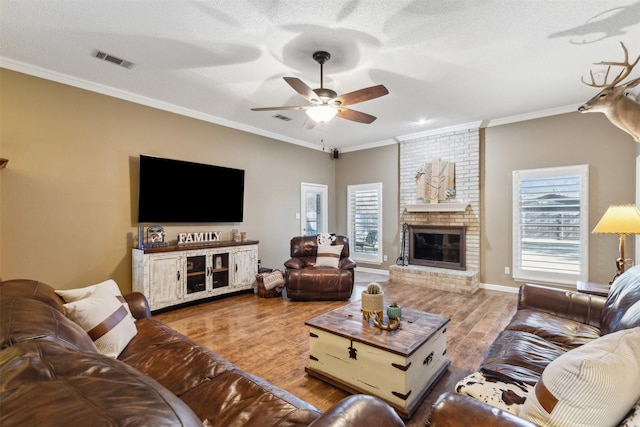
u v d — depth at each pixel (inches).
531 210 183.9
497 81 137.6
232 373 60.2
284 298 180.2
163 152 167.0
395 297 179.0
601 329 82.1
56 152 132.3
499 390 49.6
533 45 108.1
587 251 166.4
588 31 99.8
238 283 183.3
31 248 126.3
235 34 102.7
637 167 150.1
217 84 142.3
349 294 175.2
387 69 126.1
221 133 194.7
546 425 38.0
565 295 95.2
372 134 230.4
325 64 122.0
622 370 34.8
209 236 187.0
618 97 105.6
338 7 89.1
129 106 154.3
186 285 159.6
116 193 150.3
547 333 78.3
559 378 37.4
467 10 90.1
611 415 34.9
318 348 91.0
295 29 99.8
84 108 139.8
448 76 132.3
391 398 75.5
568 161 172.2
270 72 129.6
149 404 23.8
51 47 111.2
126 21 96.2
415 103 164.7
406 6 88.7
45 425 19.8
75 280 137.5
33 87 126.3
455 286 191.8
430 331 85.4
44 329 45.8
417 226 230.4
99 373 28.7
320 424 31.4
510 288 191.3
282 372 95.0
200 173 180.1
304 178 254.8
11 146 121.7
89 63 123.0
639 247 144.9
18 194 123.3
